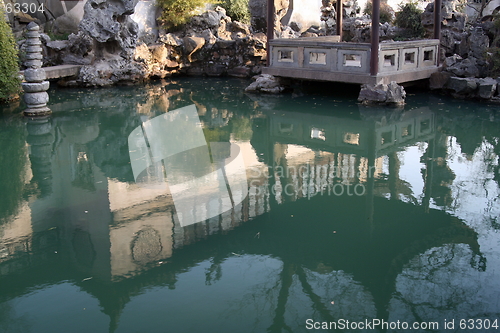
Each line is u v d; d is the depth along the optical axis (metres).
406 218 5.01
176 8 15.41
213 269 4.02
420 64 11.70
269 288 3.75
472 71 11.55
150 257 4.21
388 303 3.55
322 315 3.41
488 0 17.88
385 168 6.67
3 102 11.07
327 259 4.20
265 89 12.44
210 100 11.63
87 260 4.16
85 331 3.24
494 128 8.80
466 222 4.91
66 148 7.76
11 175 6.48
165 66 15.08
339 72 11.01
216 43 15.42
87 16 13.13
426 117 9.66
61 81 13.25
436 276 3.92
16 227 4.81
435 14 11.98
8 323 3.33
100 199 5.50
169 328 3.27
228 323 3.32
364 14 18.42
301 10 18.67
